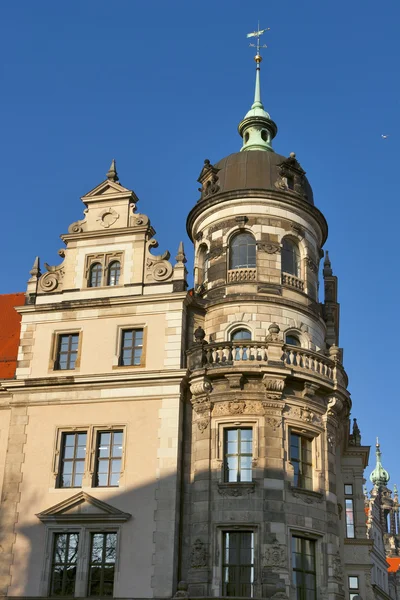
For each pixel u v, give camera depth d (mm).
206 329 40688
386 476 122188
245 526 34750
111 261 41688
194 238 45062
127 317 39844
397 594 96375
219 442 36469
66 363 40031
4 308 47438
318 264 44469
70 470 37719
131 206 42594
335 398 38562
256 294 40438
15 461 38219
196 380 37375
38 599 34938
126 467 36625
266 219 42344
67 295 41250
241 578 34250
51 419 38625
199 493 35750
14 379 39719
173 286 40000
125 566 34844
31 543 36438
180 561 34969
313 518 36031
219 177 44531
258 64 51219
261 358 37281
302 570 35281
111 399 38156
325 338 44844
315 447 37688
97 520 35875
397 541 114062
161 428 36969
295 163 44562
